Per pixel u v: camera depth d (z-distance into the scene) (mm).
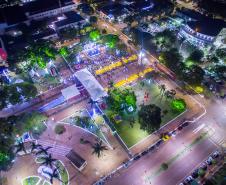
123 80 171625
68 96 156375
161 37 193250
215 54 182125
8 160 126438
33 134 141875
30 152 133375
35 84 171500
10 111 155500
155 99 160125
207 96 161000
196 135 140250
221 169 122062
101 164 128750
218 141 137500
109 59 188250
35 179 123688
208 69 175875
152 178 123000
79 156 128125
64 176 124250
